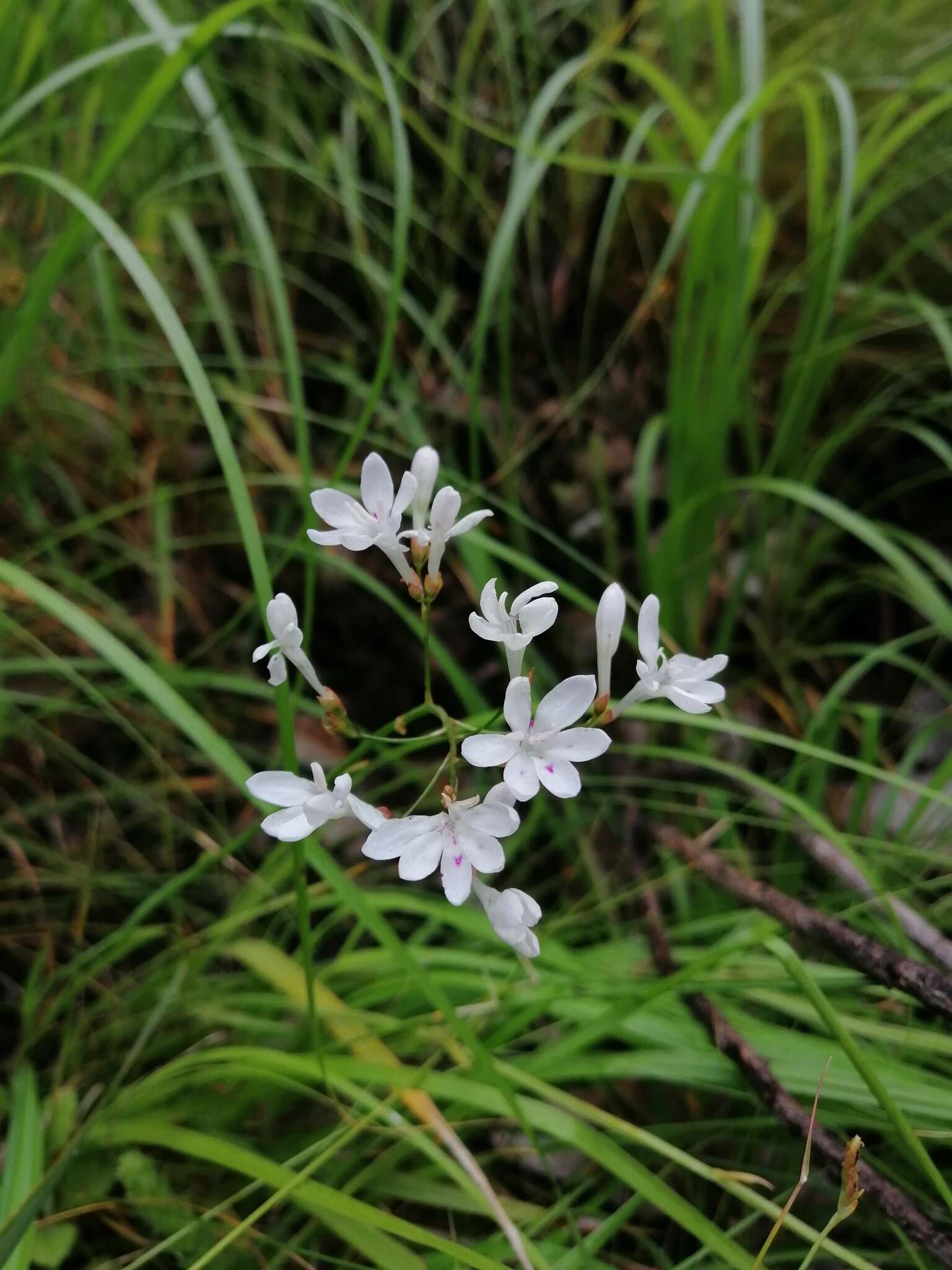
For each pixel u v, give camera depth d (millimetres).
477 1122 174
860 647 258
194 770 249
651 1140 156
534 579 286
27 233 276
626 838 236
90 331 281
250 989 204
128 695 245
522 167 246
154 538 281
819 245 253
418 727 270
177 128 292
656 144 250
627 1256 181
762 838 243
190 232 273
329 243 316
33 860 225
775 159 326
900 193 285
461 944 223
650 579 252
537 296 317
